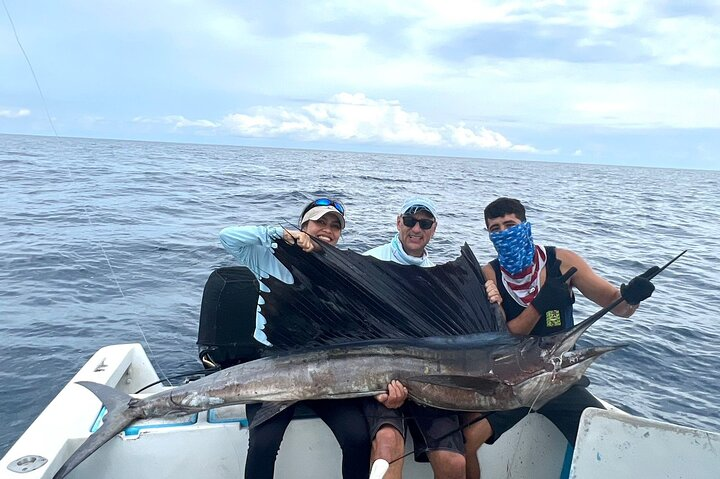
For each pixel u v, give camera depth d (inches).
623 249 458.3
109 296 245.1
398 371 83.0
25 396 154.6
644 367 196.1
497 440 92.4
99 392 88.0
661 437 69.1
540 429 93.7
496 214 101.0
